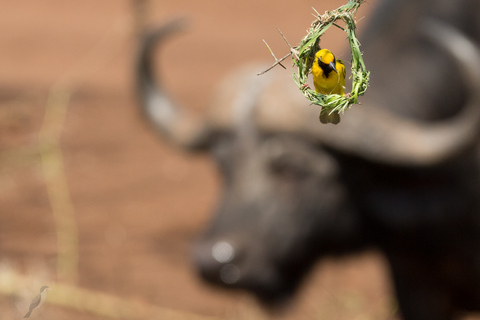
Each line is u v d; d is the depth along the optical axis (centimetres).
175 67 6034
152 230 3098
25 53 6272
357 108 1881
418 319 2025
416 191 1881
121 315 2380
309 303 2616
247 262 1823
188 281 2684
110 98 4838
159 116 2258
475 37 1945
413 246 1930
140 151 4000
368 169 1884
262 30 7712
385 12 2083
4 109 4297
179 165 3897
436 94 1911
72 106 4522
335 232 1925
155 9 8450
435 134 1834
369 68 1992
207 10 8525
